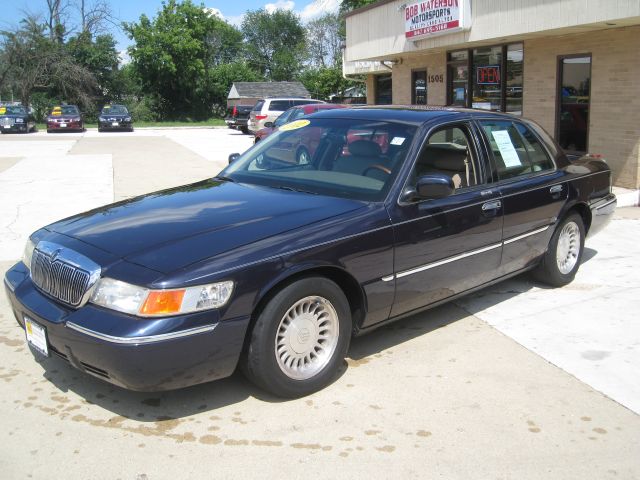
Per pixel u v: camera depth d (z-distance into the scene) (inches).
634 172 419.5
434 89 653.9
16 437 135.2
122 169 601.9
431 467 126.2
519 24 456.1
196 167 627.2
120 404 149.3
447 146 188.4
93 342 130.0
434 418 144.7
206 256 136.6
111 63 2237.9
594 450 132.8
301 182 181.5
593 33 443.2
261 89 2171.5
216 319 133.9
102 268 136.4
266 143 210.8
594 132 449.1
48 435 136.0
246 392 155.6
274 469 125.0
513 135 215.2
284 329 147.5
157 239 144.8
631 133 419.5
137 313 129.2
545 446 134.0
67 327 135.0
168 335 128.6
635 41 410.6
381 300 165.3
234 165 207.3
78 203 406.9
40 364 170.6
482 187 194.7
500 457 129.8
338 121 199.5
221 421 142.3
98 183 497.4
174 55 2330.2
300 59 3366.1
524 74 515.8
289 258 143.3
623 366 172.4
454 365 172.6
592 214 245.0
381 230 161.2
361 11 684.7
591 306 218.2
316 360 155.2
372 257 159.5
